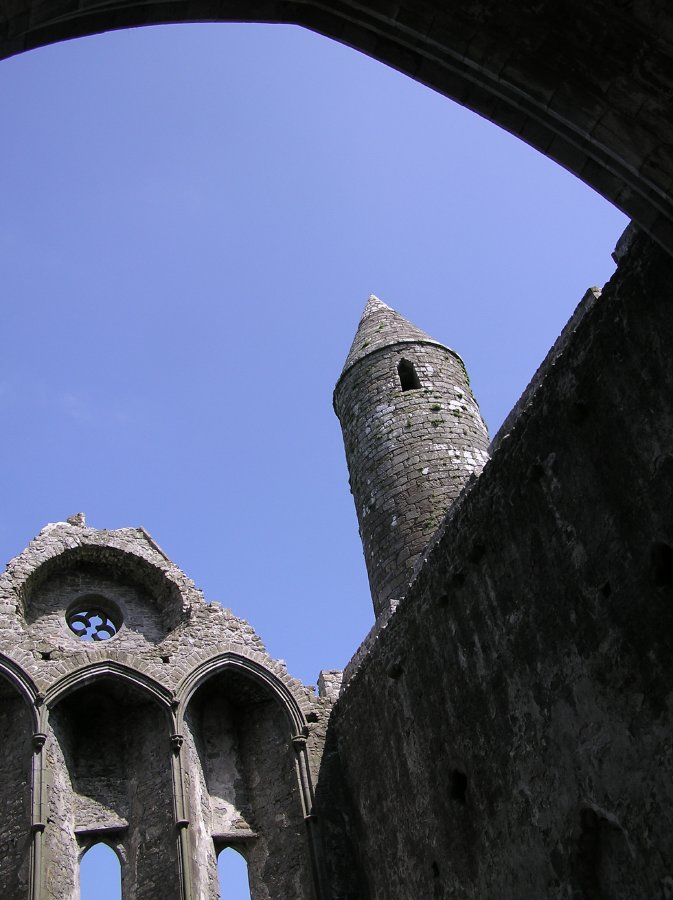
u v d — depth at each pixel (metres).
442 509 19.78
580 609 11.55
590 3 8.78
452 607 14.49
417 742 15.34
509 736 12.82
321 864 17.72
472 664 13.83
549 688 12.04
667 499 10.27
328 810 18.45
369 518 20.70
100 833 18.47
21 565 20.39
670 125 8.80
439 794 14.54
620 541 10.96
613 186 9.45
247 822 19.27
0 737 18.77
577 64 8.96
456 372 23.22
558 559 12.05
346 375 23.48
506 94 9.32
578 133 9.27
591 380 11.60
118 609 21.23
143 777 19.09
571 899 11.28
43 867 16.80
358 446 22.03
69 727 19.47
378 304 25.56
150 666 19.77
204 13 8.94
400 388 22.39
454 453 20.89
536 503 12.58
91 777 19.14
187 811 18.23
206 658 20.19
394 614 16.42
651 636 10.39
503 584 13.20
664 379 10.43
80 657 19.39
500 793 12.91
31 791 17.50
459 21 8.99
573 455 11.87
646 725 10.33
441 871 14.37
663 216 9.23
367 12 9.09
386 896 16.27
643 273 10.84
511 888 12.51
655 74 8.80
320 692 20.55
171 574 21.41
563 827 11.55
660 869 10.00
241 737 20.56
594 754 11.11
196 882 17.55
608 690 10.97
